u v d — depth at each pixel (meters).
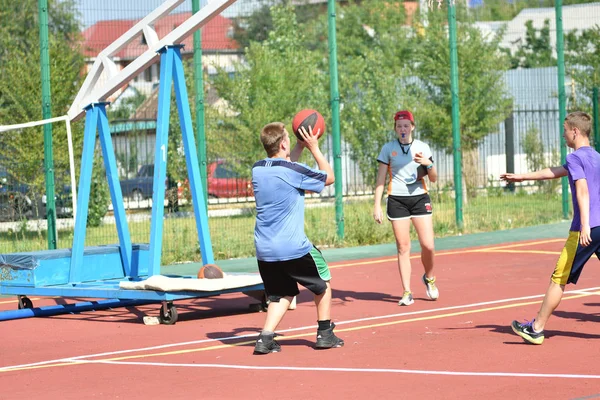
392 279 13.52
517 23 64.75
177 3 11.17
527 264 14.66
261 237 8.09
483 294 11.59
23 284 11.75
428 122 29.22
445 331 9.02
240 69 27.03
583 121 8.22
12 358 8.64
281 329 9.65
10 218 18.50
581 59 30.45
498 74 29.83
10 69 19.67
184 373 7.50
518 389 6.40
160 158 11.00
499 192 29.55
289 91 26.77
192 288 10.29
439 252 16.84
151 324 10.41
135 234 19.91
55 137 19.33
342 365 7.54
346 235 18.72
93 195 22.64
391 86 29.88
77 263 11.80
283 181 7.98
